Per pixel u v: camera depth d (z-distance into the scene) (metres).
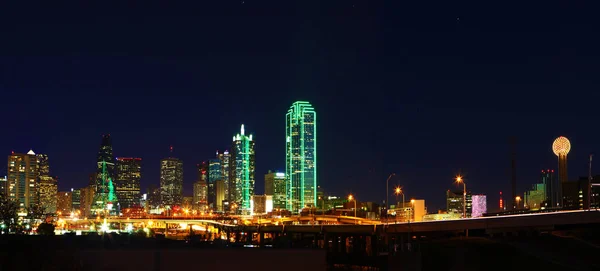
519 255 148.75
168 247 79.00
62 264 70.31
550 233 185.00
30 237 80.00
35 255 70.56
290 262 74.06
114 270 71.19
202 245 92.44
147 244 85.69
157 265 71.62
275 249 74.50
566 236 180.50
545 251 160.12
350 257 180.50
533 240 176.62
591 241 176.25
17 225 186.75
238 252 73.38
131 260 71.50
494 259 145.12
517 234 183.12
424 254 138.62
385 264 133.50
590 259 153.00
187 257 72.31
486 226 184.00
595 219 163.12
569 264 145.00
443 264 138.62
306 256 74.44
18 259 69.31
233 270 73.06
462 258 139.50
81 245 77.31
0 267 68.25
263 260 73.75
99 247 75.75
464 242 162.62
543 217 172.12
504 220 180.00
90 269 70.81
